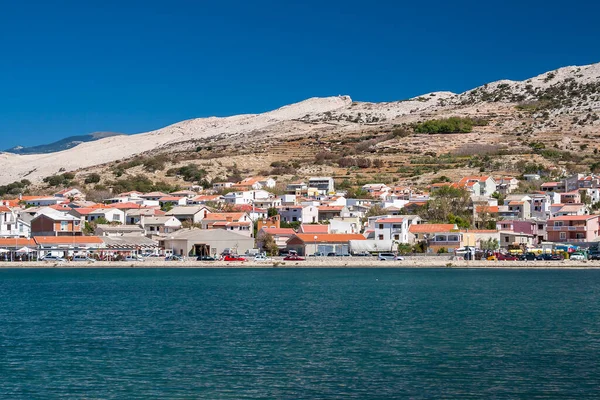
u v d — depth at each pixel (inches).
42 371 2625.5
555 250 7819.9
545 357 2819.9
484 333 3348.9
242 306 4347.9
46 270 7357.3
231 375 2566.4
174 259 7755.9
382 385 2434.8
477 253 7731.3
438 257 7603.4
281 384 2450.8
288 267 7588.6
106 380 2502.5
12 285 5807.1
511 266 7337.6
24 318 3887.8
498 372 2591.0
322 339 3213.6
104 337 3277.6
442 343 3107.8
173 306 4365.2
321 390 2379.4
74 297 4889.3
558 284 5580.7
